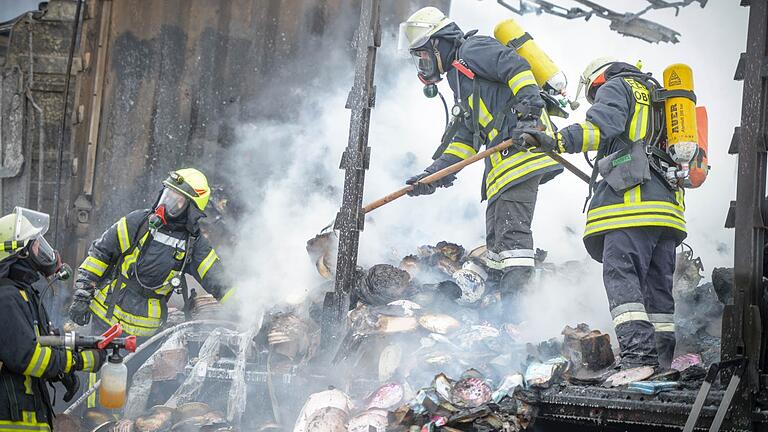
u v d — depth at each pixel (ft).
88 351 24.17
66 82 44.93
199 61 45.85
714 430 20.85
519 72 31.53
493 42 32.48
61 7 46.65
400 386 27.50
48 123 46.57
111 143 45.62
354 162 31.42
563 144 26.86
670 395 22.67
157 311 34.04
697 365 26.37
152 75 45.75
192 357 34.22
